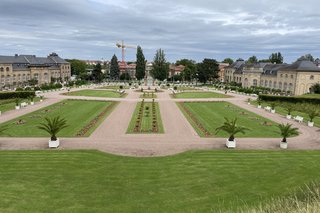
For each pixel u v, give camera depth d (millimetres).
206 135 38281
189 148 32281
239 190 20422
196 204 18547
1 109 57906
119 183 22016
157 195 19984
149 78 173375
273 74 119438
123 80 171750
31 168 24875
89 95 86188
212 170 24844
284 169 24750
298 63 104312
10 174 23438
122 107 62688
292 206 14625
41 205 18297
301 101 74375
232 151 30875
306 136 38875
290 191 19375
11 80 118750
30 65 131125
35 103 67562
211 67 152625
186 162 26953
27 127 41625
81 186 21344
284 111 61938
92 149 31125
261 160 27766
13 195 19547
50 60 154375
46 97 79812
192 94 94625
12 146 31938
